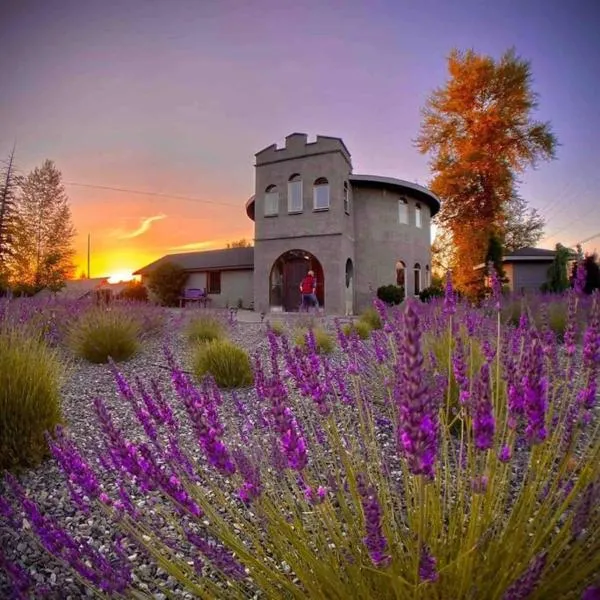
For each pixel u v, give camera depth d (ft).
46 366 11.57
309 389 4.89
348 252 60.03
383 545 3.02
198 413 3.45
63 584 5.58
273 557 5.40
